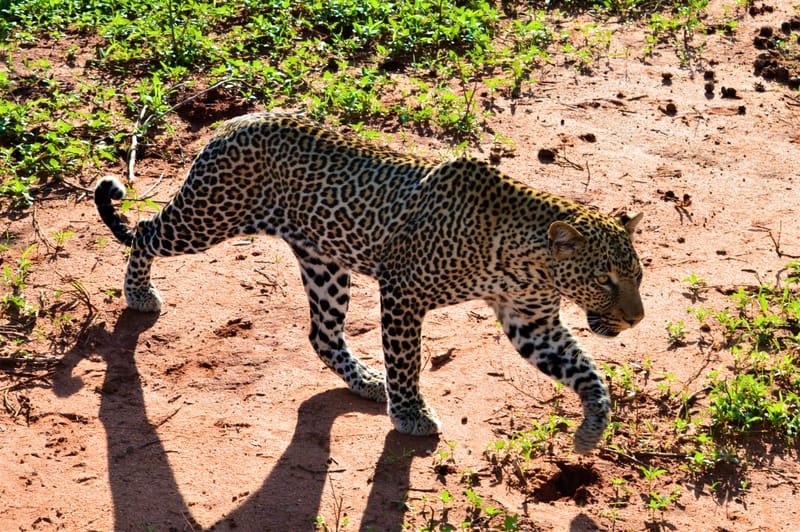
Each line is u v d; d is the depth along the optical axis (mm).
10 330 7586
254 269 8500
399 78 11734
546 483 6277
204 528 5910
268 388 7172
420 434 6652
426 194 6414
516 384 7219
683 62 12375
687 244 8945
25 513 5992
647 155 10375
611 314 6133
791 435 6637
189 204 7082
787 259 8695
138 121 10500
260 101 11055
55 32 12508
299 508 6055
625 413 6910
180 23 12672
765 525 5984
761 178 10008
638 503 6148
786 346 7582
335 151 6777
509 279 6383
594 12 13742
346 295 7078
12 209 9109
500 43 12758
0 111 10258
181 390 7109
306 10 13141
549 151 10195
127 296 7832
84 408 6871
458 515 6000
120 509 6039
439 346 7625
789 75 12078
